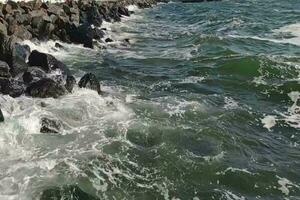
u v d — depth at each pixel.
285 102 15.02
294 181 10.12
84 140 11.04
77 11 27.61
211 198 9.30
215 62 19.55
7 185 8.93
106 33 26.97
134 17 39.00
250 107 14.26
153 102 14.02
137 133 11.63
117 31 29.17
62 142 10.84
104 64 18.95
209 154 10.95
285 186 9.91
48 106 12.59
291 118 13.57
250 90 16.09
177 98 14.65
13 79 13.38
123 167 10.04
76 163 9.95
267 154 11.31
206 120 12.87
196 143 11.45
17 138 10.72
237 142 11.77
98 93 14.38
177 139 11.55
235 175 10.16
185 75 17.70
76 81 15.07
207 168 10.33
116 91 15.03
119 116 12.60
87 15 30.03
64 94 13.53
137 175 9.80
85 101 13.25
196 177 9.98
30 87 13.25
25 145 10.52
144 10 46.38
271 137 12.30
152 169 10.09
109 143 10.98
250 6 46.31
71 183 9.20
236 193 9.55
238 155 11.09
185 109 13.54
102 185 9.32
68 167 9.76
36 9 23.17
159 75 17.59
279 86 16.33
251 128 12.77
